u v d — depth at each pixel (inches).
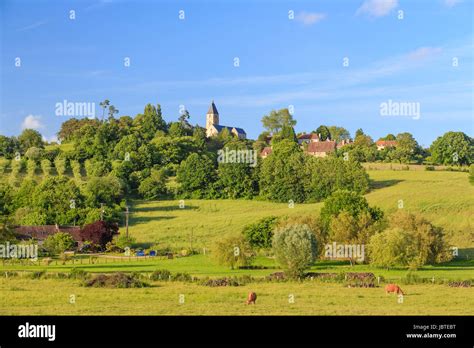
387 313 1958.7
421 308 2060.8
